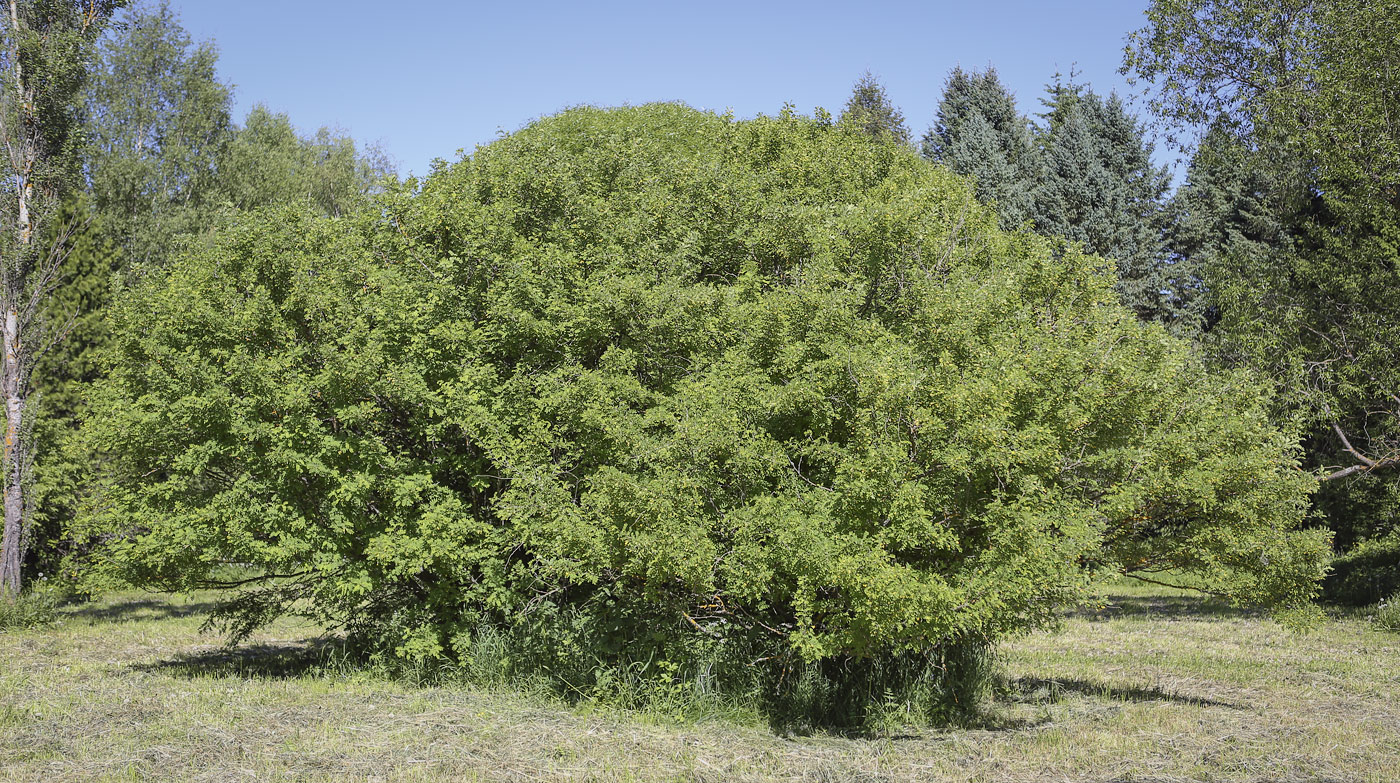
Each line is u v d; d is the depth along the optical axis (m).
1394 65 19.33
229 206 12.65
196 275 11.73
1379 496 24.09
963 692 10.27
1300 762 8.18
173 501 11.23
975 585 7.91
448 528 10.45
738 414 9.16
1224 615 20.08
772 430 9.55
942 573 8.47
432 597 10.95
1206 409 9.51
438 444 11.42
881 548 7.95
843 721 9.80
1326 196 20.45
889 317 10.29
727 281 12.95
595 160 14.33
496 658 10.96
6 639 16.33
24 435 19.42
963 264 10.56
